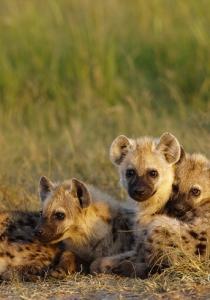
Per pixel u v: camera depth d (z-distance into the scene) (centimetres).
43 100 1678
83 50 1748
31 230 991
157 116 1590
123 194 1198
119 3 1923
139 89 1689
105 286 866
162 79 1681
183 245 894
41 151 1442
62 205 965
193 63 1702
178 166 1019
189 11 1800
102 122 1578
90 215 973
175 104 1630
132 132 1501
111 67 1719
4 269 957
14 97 1694
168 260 891
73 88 1714
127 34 1819
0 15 1903
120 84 1705
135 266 911
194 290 835
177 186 1002
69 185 980
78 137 1506
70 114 1653
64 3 1897
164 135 1020
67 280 903
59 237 960
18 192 1205
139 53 1773
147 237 907
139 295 838
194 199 989
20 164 1360
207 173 1007
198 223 909
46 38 1778
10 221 992
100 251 973
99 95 1694
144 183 987
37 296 853
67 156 1412
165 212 993
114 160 1050
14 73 1723
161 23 1798
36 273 952
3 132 1550
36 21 1808
